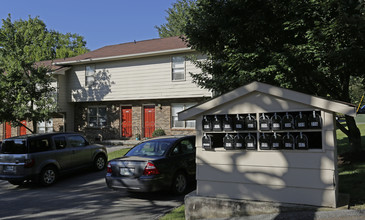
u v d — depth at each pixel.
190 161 7.95
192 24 8.77
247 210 5.03
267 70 7.00
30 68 16.48
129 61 18.48
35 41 17.52
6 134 23.33
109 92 19.02
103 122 20.00
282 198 4.92
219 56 9.03
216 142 6.43
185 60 16.53
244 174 5.23
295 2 6.87
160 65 17.56
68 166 10.12
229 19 7.85
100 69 19.39
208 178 5.52
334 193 4.57
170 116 17.64
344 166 7.85
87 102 20.42
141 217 5.98
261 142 5.05
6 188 9.55
